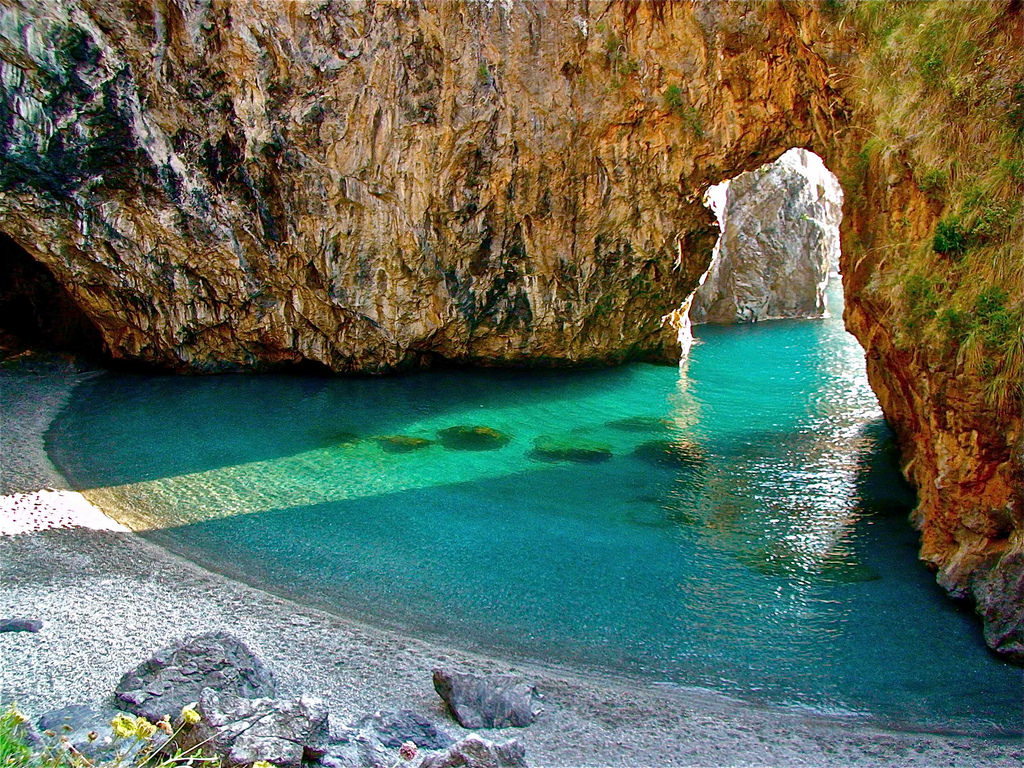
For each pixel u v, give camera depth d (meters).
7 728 7.57
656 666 12.24
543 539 16.11
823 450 20.72
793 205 36.72
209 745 8.29
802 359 30.02
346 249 24.02
